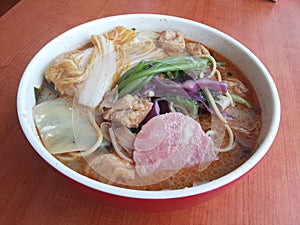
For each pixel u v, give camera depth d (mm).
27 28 238
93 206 147
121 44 190
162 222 144
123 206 125
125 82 160
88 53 185
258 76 179
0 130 173
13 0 375
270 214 149
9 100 188
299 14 280
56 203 147
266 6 285
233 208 150
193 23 204
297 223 147
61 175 123
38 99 169
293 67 226
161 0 276
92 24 198
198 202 127
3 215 141
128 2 271
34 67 169
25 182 153
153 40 198
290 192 158
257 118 170
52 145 149
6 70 204
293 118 193
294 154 175
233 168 150
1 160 161
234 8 278
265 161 171
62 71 175
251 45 240
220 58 201
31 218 141
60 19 249
